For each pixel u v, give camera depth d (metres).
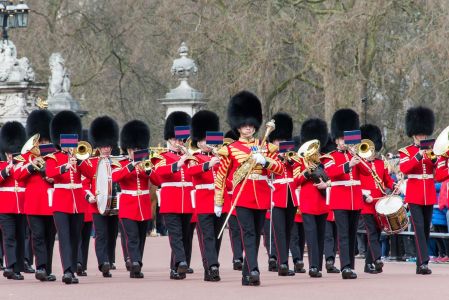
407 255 60.62
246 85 107.06
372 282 44.44
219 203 43.38
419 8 103.25
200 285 44.16
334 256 51.62
